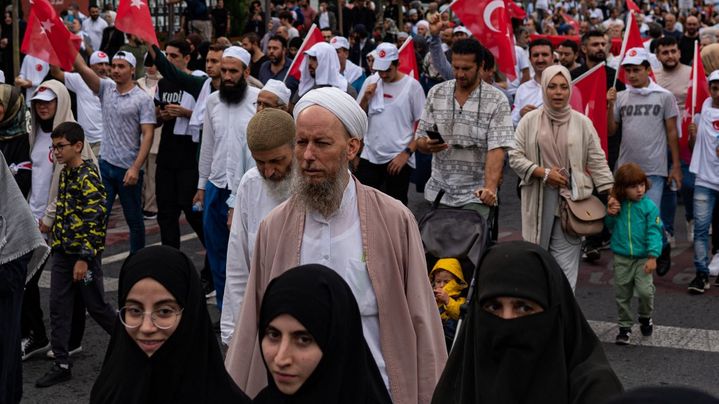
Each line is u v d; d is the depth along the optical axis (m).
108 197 9.94
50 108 8.40
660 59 11.90
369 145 10.12
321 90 4.34
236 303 5.15
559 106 7.79
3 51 18.28
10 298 5.68
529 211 7.91
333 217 4.35
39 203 8.40
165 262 3.56
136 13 9.83
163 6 22.84
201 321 3.62
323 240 4.33
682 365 7.39
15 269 5.65
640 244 7.84
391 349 4.27
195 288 3.61
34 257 5.93
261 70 13.26
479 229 6.42
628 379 7.11
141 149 9.69
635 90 9.93
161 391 3.56
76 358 7.69
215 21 23.19
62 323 7.16
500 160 7.72
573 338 3.37
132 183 9.64
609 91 10.09
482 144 7.84
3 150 8.13
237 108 7.99
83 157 8.16
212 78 9.50
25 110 8.16
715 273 9.71
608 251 11.10
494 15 11.34
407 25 26.22
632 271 7.89
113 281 10.01
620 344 7.89
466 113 7.85
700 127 9.48
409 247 4.38
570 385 3.27
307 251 4.33
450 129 7.90
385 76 9.98
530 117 7.91
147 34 9.82
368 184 10.16
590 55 11.74
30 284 7.59
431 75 14.39
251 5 24.36
